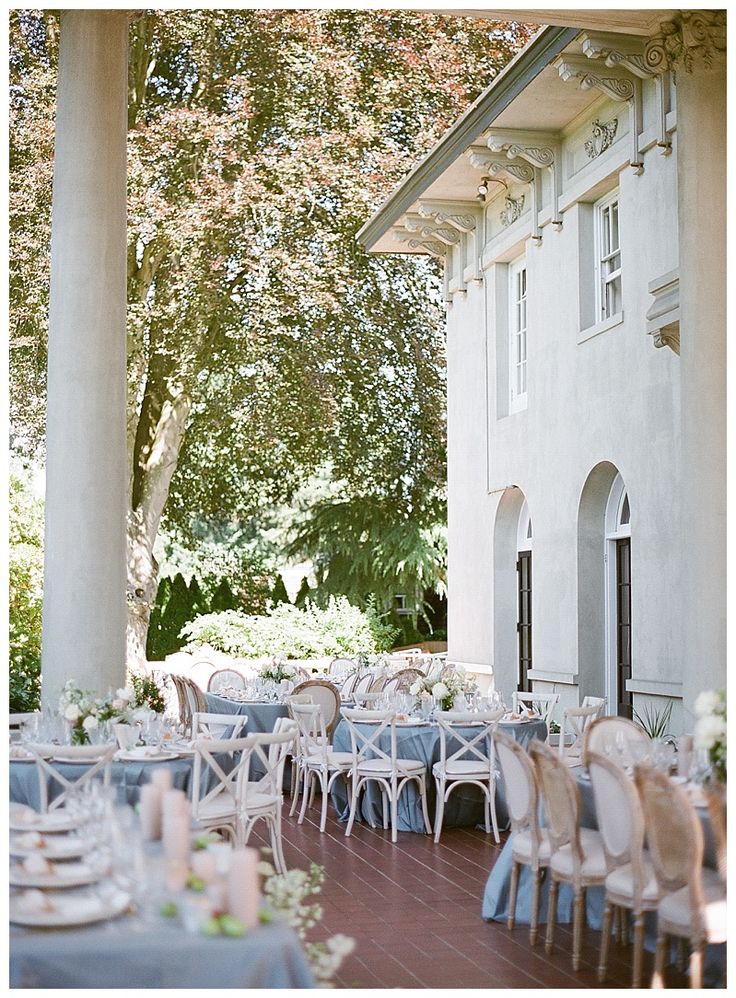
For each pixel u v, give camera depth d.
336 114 20.89
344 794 11.23
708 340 9.10
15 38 18.66
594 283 13.68
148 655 24.36
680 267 9.38
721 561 9.02
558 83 12.62
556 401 14.23
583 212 13.75
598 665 13.41
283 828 10.70
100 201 9.19
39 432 19.41
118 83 9.35
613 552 13.37
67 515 9.03
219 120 19.31
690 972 5.73
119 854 4.36
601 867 6.19
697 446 9.09
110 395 9.19
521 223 15.42
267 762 8.59
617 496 13.33
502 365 16.50
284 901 5.01
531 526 15.52
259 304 20.77
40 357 19.22
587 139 13.45
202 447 24.59
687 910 5.36
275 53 19.98
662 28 9.37
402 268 23.62
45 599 9.14
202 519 30.31
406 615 26.06
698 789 5.97
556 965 6.24
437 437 24.19
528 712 11.32
